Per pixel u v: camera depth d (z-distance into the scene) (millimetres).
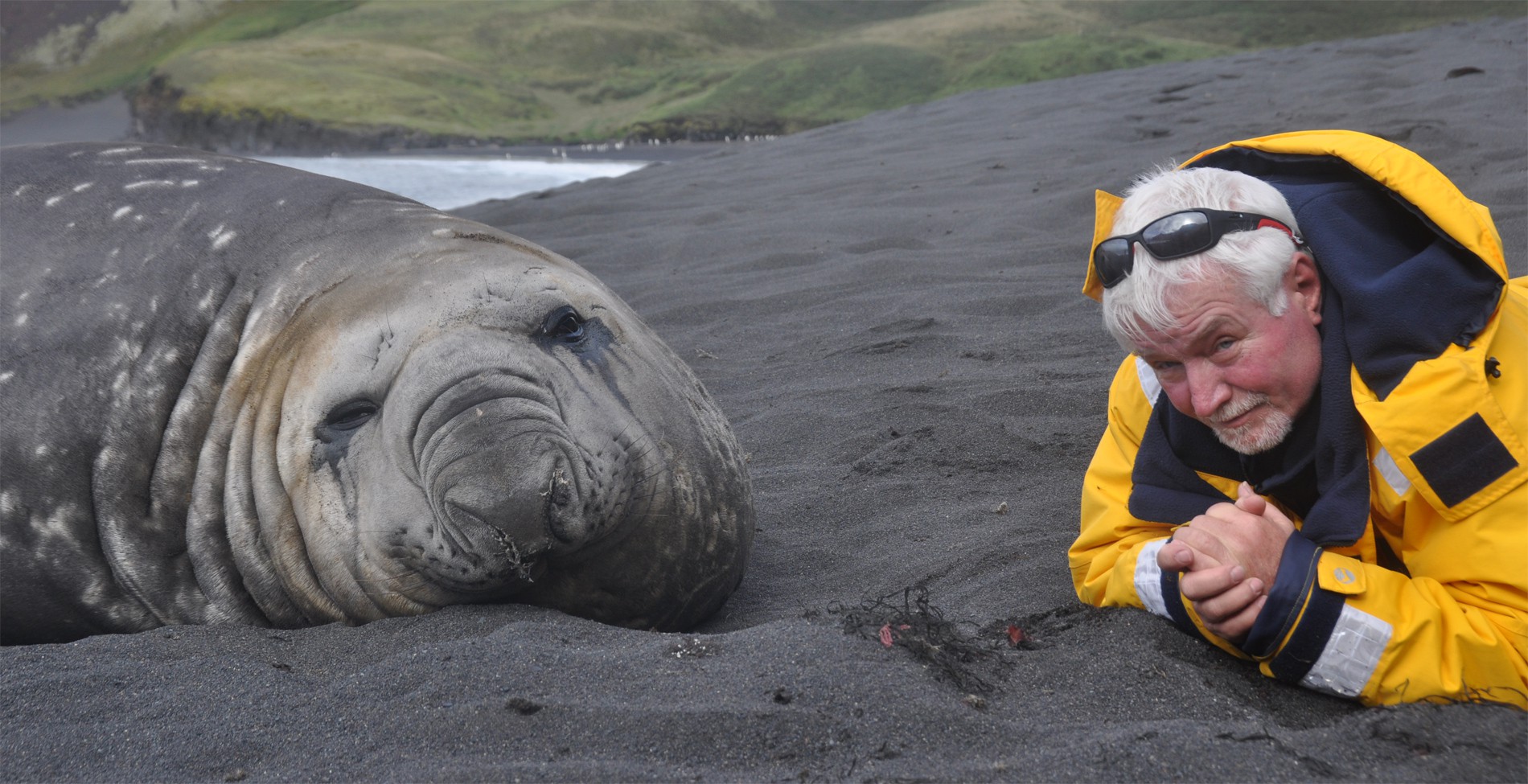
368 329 2977
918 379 4859
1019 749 2035
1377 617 2115
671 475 3020
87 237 3438
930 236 7492
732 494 3215
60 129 47938
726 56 59656
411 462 2791
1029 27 57219
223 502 3080
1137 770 1904
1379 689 2139
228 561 3080
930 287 6277
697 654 2430
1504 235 5500
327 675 2564
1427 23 56250
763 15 64438
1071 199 7754
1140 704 2199
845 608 2760
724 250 7750
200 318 3266
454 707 2232
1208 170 2215
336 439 2928
